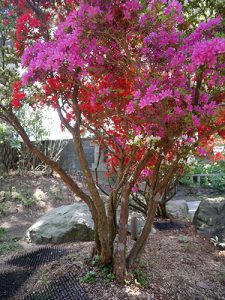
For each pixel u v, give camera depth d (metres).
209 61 1.92
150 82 2.18
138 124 2.37
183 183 9.27
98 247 3.02
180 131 2.26
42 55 2.19
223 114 2.39
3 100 2.89
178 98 2.06
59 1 2.99
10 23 3.46
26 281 3.02
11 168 8.94
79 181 8.49
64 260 3.26
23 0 3.08
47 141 9.05
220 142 4.17
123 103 2.56
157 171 2.74
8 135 8.16
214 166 9.49
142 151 2.95
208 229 4.40
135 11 2.08
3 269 3.37
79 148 2.68
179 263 3.37
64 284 2.76
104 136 2.94
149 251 3.61
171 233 4.48
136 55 2.33
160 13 2.09
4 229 5.41
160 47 2.27
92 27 2.11
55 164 2.80
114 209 2.83
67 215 4.64
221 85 2.22
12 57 3.00
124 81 2.56
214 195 8.72
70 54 2.12
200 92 2.32
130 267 2.81
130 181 2.66
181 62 2.18
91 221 4.42
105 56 2.35
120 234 2.74
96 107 2.72
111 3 2.08
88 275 2.78
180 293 2.75
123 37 2.16
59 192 7.67
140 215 4.87
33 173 8.78
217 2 2.44
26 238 4.64
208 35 2.24
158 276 2.98
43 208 6.85
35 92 2.82
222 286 3.01
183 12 2.56
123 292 2.58
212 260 3.60
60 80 2.40
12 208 6.66
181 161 3.02
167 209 5.77
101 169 8.41
